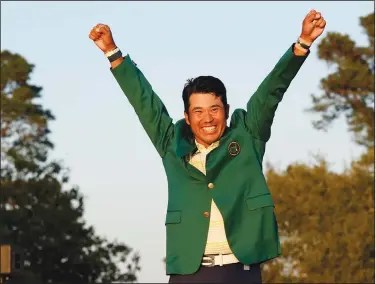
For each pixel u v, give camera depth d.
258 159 9.83
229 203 9.58
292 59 9.64
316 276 53.00
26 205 58.81
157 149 10.14
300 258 54.00
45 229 58.09
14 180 60.94
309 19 9.59
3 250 22.81
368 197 54.59
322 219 54.41
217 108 9.76
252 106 9.88
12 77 68.69
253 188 9.70
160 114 10.18
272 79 9.74
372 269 53.47
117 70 10.22
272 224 9.63
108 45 10.22
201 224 9.62
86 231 59.25
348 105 61.66
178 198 9.76
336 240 53.47
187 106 9.85
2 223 56.72
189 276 9.62
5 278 22.88
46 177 60.75
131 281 59.59
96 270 58.69
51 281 58.31
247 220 9.62
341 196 54.50
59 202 59.16
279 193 55.34
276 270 53.97
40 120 66.31
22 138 65.81
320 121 61.38
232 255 9.60
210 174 9.66
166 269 9.69
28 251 57.59
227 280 9.55
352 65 60.62
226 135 9.82
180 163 9.86
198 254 9.55
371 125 60.81
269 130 9.91
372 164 54.94
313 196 54.50
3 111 65.62
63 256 58.06
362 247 53.25
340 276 53.25
